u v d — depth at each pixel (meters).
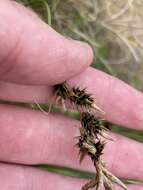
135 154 0.10
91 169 0.10
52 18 0.11
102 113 0.10
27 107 0.10
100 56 0.11
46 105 0.10
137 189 0.10
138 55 0.12
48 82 0.09
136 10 0.12
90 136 0.09
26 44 0.08
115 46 0.12
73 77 0.10
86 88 0.10
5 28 0.08
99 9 0.11
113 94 0.10
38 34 0.08
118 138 0.10
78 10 0.11
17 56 0.08
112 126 0.11
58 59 0.08
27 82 0.09
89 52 0.09
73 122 0.10
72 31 0.11
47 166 0.11
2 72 0.08
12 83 0.09
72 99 0.09
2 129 0.10
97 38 0.12
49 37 0.08
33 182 0.10
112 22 0.12
